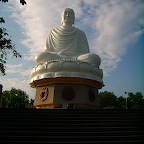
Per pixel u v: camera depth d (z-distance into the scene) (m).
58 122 11.34
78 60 26.14
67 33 29.95
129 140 9.88
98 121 11.47
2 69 21.14
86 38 30.92
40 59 26.80
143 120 11.73
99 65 28.20
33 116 11.82
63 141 9.52
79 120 11.47
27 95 73.19
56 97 25.05
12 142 9.34
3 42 20.72
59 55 27.41
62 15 31.88
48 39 30.36
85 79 25.30
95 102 27.06
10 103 68.69
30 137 9.72
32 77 27.42
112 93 80.00
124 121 11.56
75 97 25.16
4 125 10.84
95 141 9.58
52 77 25.02
